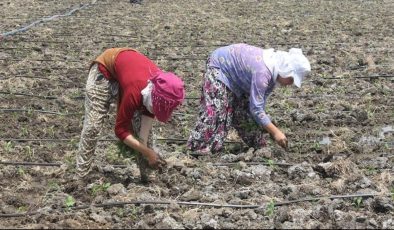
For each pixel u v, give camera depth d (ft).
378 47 46.24
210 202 19.51
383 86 34.71
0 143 25.53
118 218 18.15
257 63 22.47
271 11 70.95
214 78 23.57
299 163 23.20
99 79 19.72
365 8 73.51
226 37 51.26
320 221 18.21
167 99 17.92
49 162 23.49
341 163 22.07
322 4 78.48
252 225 17.88
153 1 80.84
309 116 28.96
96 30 53.72
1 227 17.42
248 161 23.44
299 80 21.90
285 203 19.44
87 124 20.07
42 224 17.46
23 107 30.73
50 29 53.26
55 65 39.75
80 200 19.51
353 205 19.53
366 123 28.48
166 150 24.76
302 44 47.75
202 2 80.53
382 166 23.09
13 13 64.85
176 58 42.09
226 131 24.13
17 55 42.34
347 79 36.47
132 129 19.38
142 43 47.91
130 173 21.86
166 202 19.11
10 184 21.21
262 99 22.39
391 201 19.45
